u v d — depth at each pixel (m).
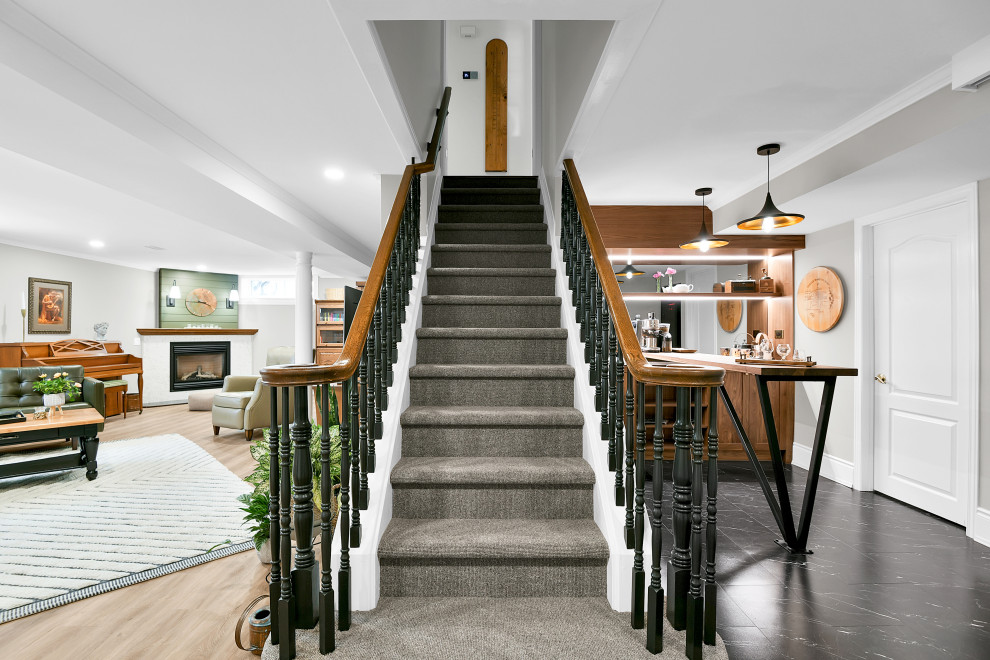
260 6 1.81
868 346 3.84
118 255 7.40
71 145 2.55
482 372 2.43
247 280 9.69
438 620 1.59
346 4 1.73
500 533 1.83
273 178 3.76
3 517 3.27
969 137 2.33
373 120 2.77
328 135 2.97
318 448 2.21
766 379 2.73
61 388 4.52
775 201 3.64
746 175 3.75
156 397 8.40
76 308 7.34
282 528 1.42
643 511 1.58
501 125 5.63
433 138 3.31
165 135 2.66
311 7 1.82
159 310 8.75
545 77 4.10
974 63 2.05
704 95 2.53
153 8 1.82
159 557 2.69
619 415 1.84
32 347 6.43
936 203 3.24
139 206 4.61
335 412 2.33
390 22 2.37
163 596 2.31
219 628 2.06
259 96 2.50
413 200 3.03
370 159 3.36
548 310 2.93
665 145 3.17
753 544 2.79
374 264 1.95
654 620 1.42
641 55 2.16
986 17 1.87
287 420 1.44
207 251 7.05
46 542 2.87
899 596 2.23
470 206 3.82
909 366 3.51
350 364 1.52
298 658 1.39
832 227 4.20
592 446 2.05
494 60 5.64
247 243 6.42
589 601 1.72
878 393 3.79
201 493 3.78
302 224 4.55
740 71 2.29
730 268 5.67
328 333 8.61
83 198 4.34
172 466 4.57
